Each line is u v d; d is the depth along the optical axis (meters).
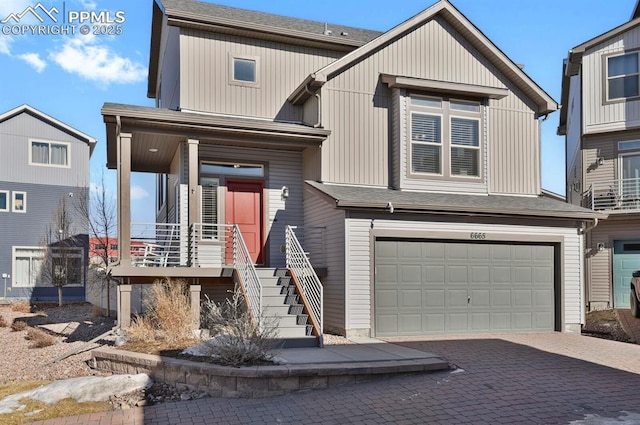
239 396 7.29
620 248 18.05
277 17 17.17
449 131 13.95
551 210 13.10
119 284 11.51
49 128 26.34
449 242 12.59
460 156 14.08
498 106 14.86
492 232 12.89
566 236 13.62
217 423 6.26
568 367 8.74
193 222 11.97
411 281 12.16
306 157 14.09
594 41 18.47
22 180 25.53
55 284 23.89
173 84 15.27
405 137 13.49
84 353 10.67
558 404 6.63
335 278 12.02
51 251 25.20
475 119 14.26
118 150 11.40
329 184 13.08
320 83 13.06
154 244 13.57
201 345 8.50
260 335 8.24
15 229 25.20
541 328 13.24
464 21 14.34
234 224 12.81
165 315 10.22
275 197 14.04
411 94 13.69
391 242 12.09
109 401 7.27
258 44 14.83
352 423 6.09
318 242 13.07
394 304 11.95
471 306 12.63
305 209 14.09
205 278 11.88
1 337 13.59
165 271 11.17
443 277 12.45
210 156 13.37
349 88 13.51
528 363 8.99
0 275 24.75
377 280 11.88
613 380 7.89
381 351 9.46
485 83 14.80
